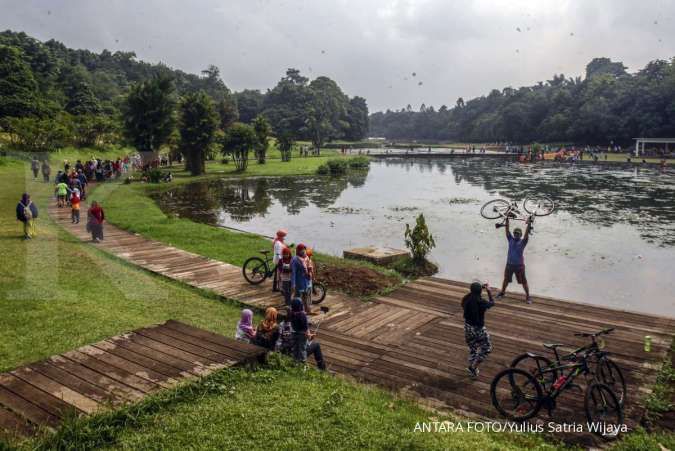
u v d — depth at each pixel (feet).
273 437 18.25
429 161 310.04
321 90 539.70
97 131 136.15
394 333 34.58
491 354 30.83
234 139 197.47
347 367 29.09
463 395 25.77
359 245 72.23
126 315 32.48
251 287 44.75
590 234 79.10
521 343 32.58
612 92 339.98
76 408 19.07
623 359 30.14
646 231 81.30
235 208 108.17
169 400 20.11
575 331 34.76
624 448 20.89
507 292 44.29
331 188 150.00
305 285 37.17
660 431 22.72
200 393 21.16
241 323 27.89
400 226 87.04
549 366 23.25
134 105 142.00
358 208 108.78
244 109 522.06
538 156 284.61
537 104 422.00
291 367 25.09
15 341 26.25
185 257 55.72
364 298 42.42
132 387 20.94
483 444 19.47
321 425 19.33
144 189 130.62
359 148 491.72
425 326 35.96
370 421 19.98
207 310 37.47
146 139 142.00
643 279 54.75
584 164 243.81
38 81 285.43
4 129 116.06
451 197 127.54
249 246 64.44
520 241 42.39
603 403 22.67
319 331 34.86
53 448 16.49
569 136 356.79
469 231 81.87
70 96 306.96
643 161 224.94
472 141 565.53
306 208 108.68
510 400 24.99
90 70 529.04
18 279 34.27
